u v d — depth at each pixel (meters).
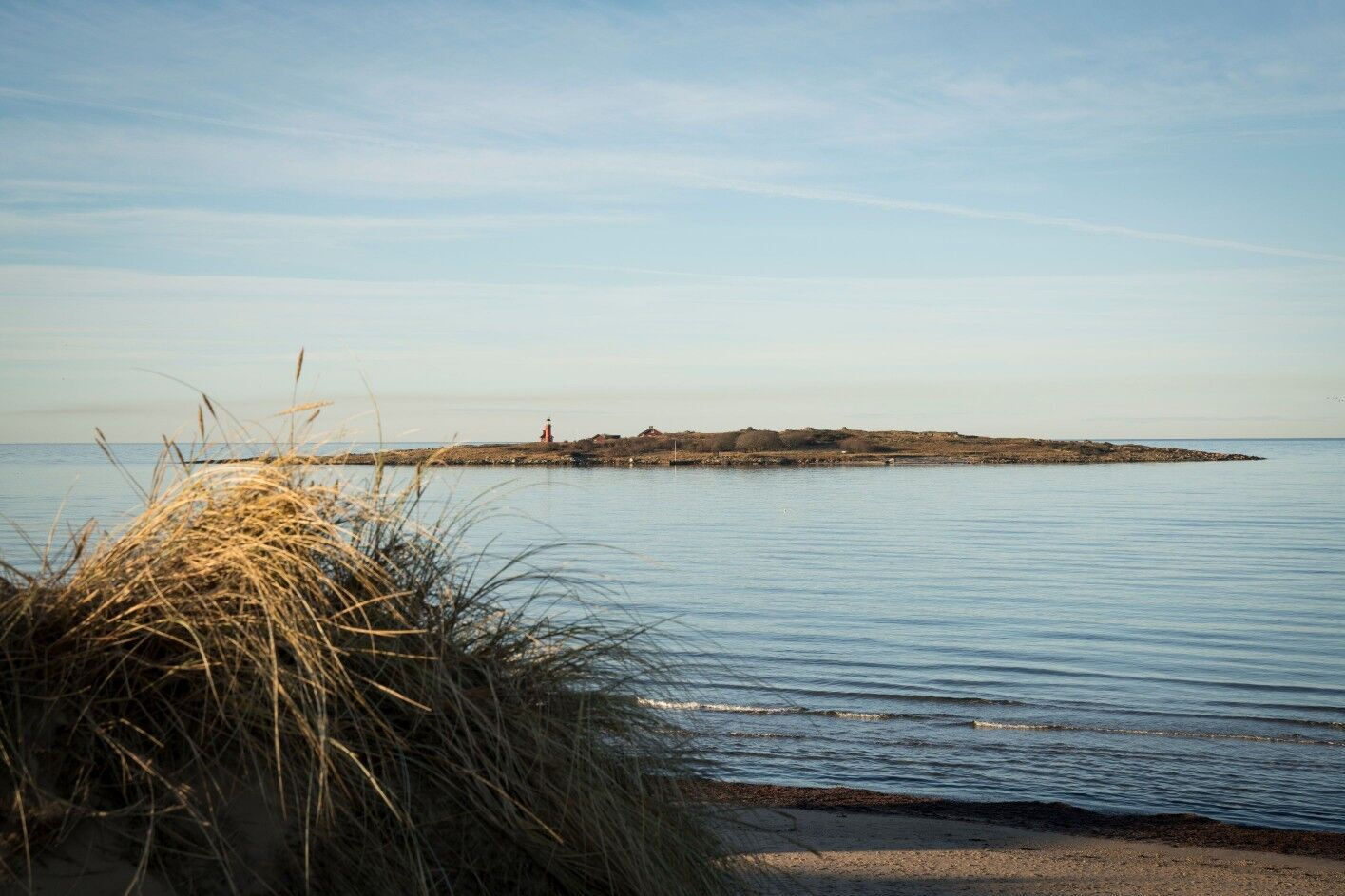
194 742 2.53
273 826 2.53
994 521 63.91
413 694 2.86
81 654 2.54
